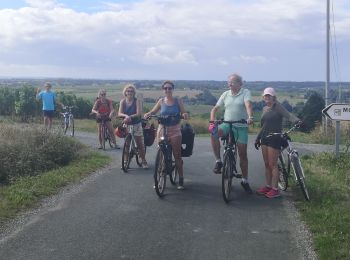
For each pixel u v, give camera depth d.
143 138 8.95
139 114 8.84
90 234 5.14
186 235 5.17
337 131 9.95
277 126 6.89
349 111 9.68
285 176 7.22
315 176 8.26
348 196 6.84
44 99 14.38
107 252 4.64
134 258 4.50
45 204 6.27
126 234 5.16
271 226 5.54
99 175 8.27
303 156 10.84
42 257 4.49
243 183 7.13
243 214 6.02
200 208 6.27
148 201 6.55
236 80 6.96
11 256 4.50
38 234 5.10
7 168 7.77
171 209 6.18
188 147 7.26
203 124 21.86
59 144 9.51
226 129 6.98
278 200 6.74
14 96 23.09
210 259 4.52
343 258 4.47
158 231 5.28
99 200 6.55
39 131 9.79
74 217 5.72
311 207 6.24
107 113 11.92
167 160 6.95
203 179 8.12
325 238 4.98
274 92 6.88
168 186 7.50
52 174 7.91
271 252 4.73
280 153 7.12
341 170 8.86
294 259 4.56
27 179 7.42
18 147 8.62
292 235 5.23
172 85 7.19
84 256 4.53
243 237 5.15
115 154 10.95
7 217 5.63
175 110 7.17
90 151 10.49
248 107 6.83
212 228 5.43
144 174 8.46
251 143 14.87
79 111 27.83
